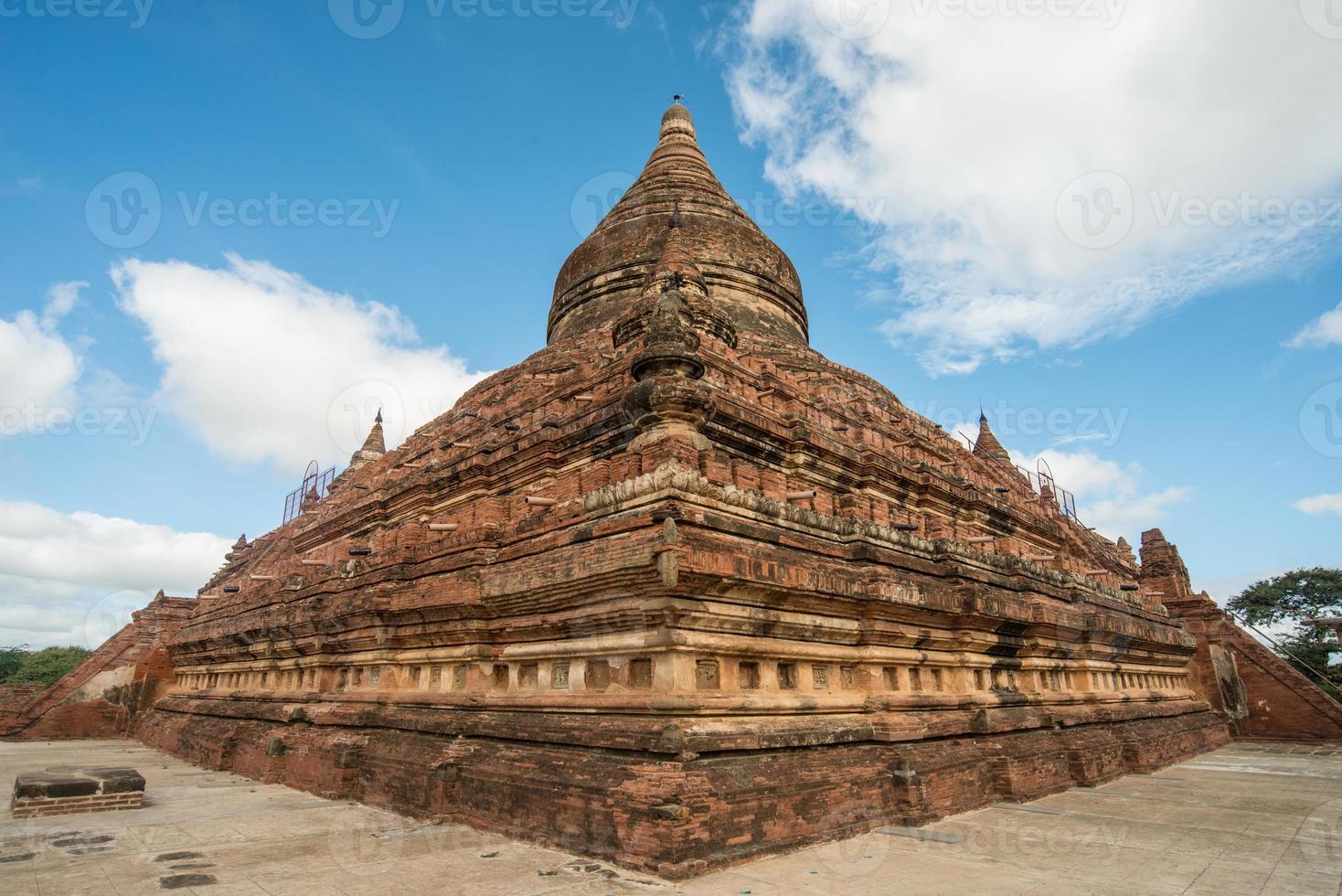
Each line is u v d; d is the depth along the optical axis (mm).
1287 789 16516
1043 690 17891
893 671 13602
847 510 17469
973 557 16312
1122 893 8797
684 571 9914
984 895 8578
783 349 26953
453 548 15055
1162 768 20531
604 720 10766
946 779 12898
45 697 31547
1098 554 31422
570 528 12516
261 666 21125
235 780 17953
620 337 18641
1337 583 47938
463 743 12734
